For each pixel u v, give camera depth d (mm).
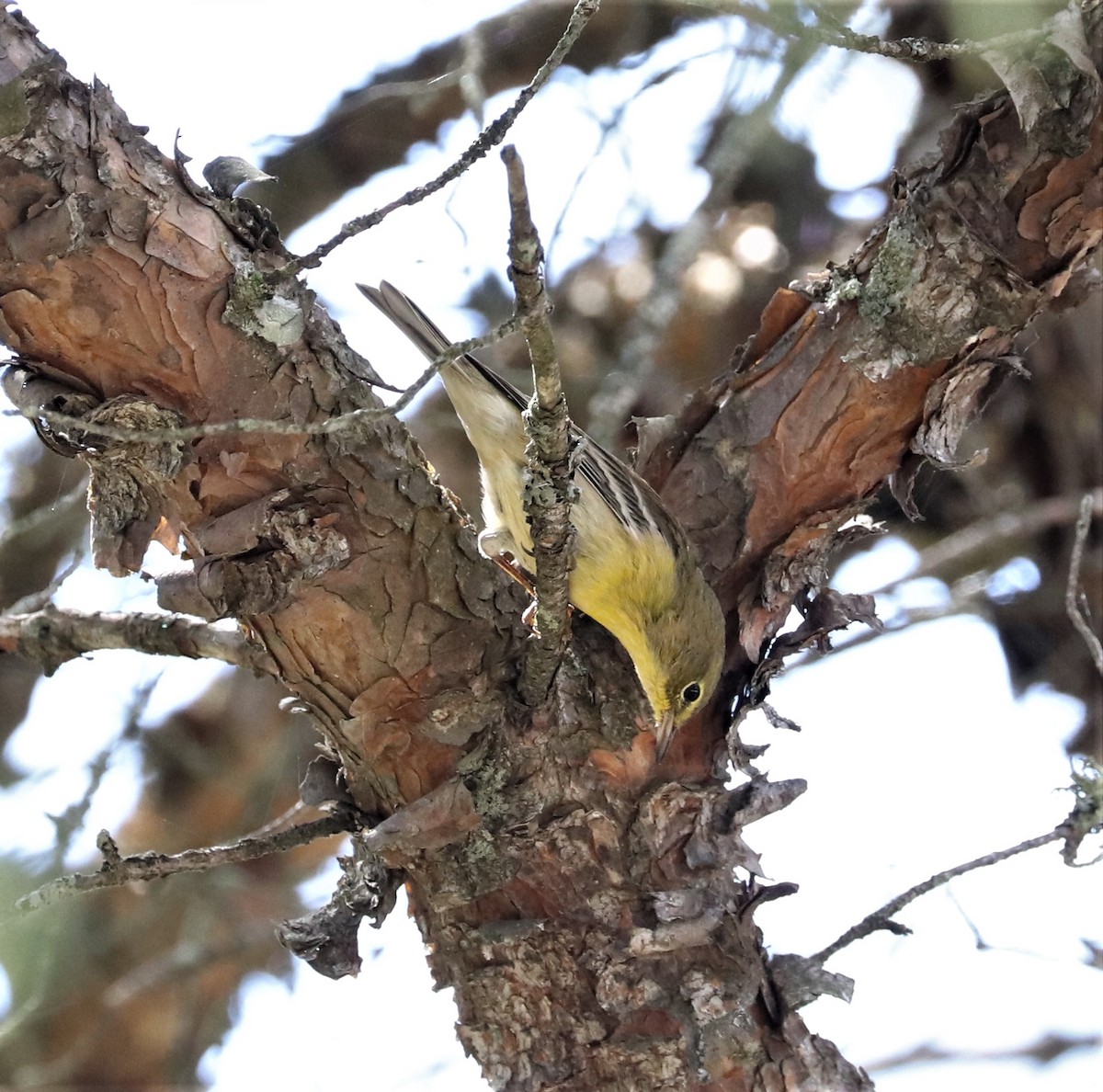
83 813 6004
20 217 3260
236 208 3516
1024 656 7988
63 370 3504
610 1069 4098
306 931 3975
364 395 3711
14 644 4711
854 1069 4172
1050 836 4070
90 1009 7816
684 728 4242
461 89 7387
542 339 3133
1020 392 8023
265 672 4480
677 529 4430
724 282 8312
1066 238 3969
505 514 5383
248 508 3664
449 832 3951
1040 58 3801
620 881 4109
